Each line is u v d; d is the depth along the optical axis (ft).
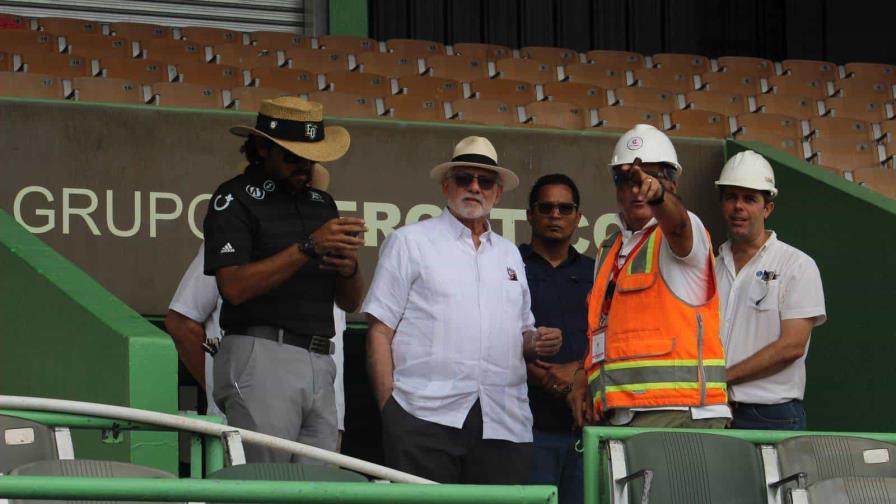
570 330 22.45
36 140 25.22
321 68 43.93
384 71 44.60
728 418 18.70
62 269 20.72
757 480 16.90
